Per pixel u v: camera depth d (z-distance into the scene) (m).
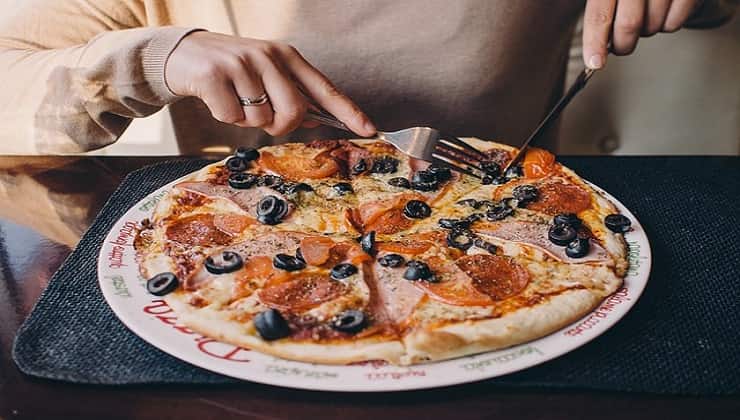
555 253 0.56
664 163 0.74
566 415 0.45
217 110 0.64
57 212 0.66
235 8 0.83
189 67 0.64
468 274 0.53
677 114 1.16
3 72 0.75
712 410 0.46
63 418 0.45
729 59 1.10
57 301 0.53
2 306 0.54
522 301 0.51
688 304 0.54
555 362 0.48
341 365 0.47
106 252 0.57
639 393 0.47
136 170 0.72
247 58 0.64
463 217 0.61
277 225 0.60
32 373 0.47
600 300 0.52
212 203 0.62
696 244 0.61
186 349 0.48
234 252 0.55
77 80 0.71
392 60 0.82
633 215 0.63
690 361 0.49
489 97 0.85
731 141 1.15
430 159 0.65
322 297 0.51
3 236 0.62
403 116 0.85
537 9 0.85
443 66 0.83
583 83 0.69
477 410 0.45
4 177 0.71
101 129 0.75
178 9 0.84
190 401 0.46
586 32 0.70
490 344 0.48
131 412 0.45
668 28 0.74
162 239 0.58
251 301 0.51
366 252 0.55
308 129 0.86
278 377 0.46
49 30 0.80
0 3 0.82
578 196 0.63
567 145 1.22
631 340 0.50
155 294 0.52
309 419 0.45
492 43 0.83
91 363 0.48
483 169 0.66
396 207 0.62
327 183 0.65
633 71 1.14
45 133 0.75
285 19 0.81
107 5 0.82
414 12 0.81
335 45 0.82
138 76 0.68
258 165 0.68
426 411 0.45
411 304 0.50
